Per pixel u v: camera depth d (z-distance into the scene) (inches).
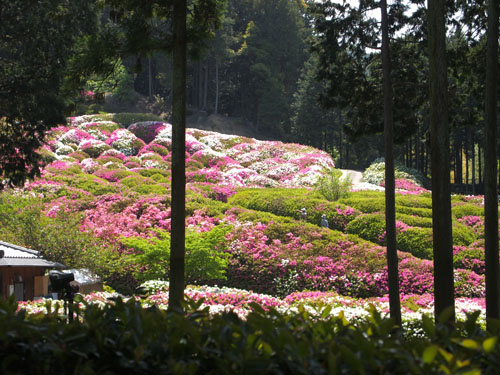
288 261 941.8
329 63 655.8
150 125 2630.4
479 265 949.2
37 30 611.5
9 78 616.4
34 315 171.2
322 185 1519.4
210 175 1904.5
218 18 420.2
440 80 357.1
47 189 1374.3
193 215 1189.1
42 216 1042.7
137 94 3651.6
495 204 415.8
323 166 2192.4
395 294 532.4
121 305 172.4
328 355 125.3
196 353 140.9
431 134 361.1
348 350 121.0
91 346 140.5
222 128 3432.6
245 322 153.0
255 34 3612.2
